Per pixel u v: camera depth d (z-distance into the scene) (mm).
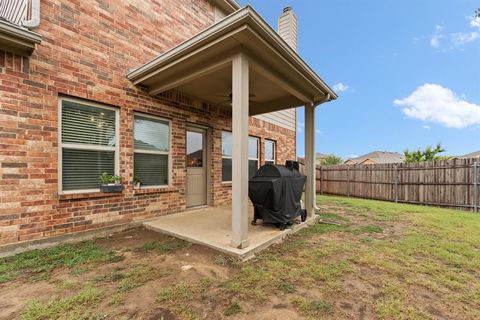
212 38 3367
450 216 6305
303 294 2406
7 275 2701
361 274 2846
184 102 5848
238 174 3400
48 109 3672
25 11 3527
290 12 10156
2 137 3242
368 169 10477
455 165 8000
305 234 4484
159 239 4008
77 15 4035
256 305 2221
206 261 3148
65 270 2855
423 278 2768
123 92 4652
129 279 2635
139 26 4992
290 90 4852
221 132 6953
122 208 4555
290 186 4691
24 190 3414
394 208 7555
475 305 2268
